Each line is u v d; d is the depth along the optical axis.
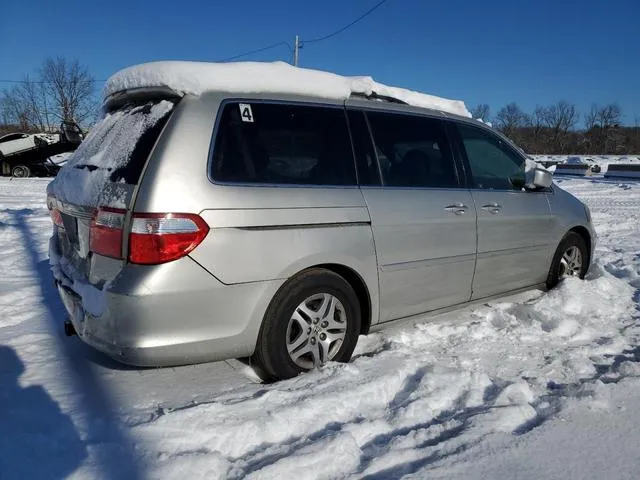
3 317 4.38
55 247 3.68
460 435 2.69
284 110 3.25
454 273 4.01
